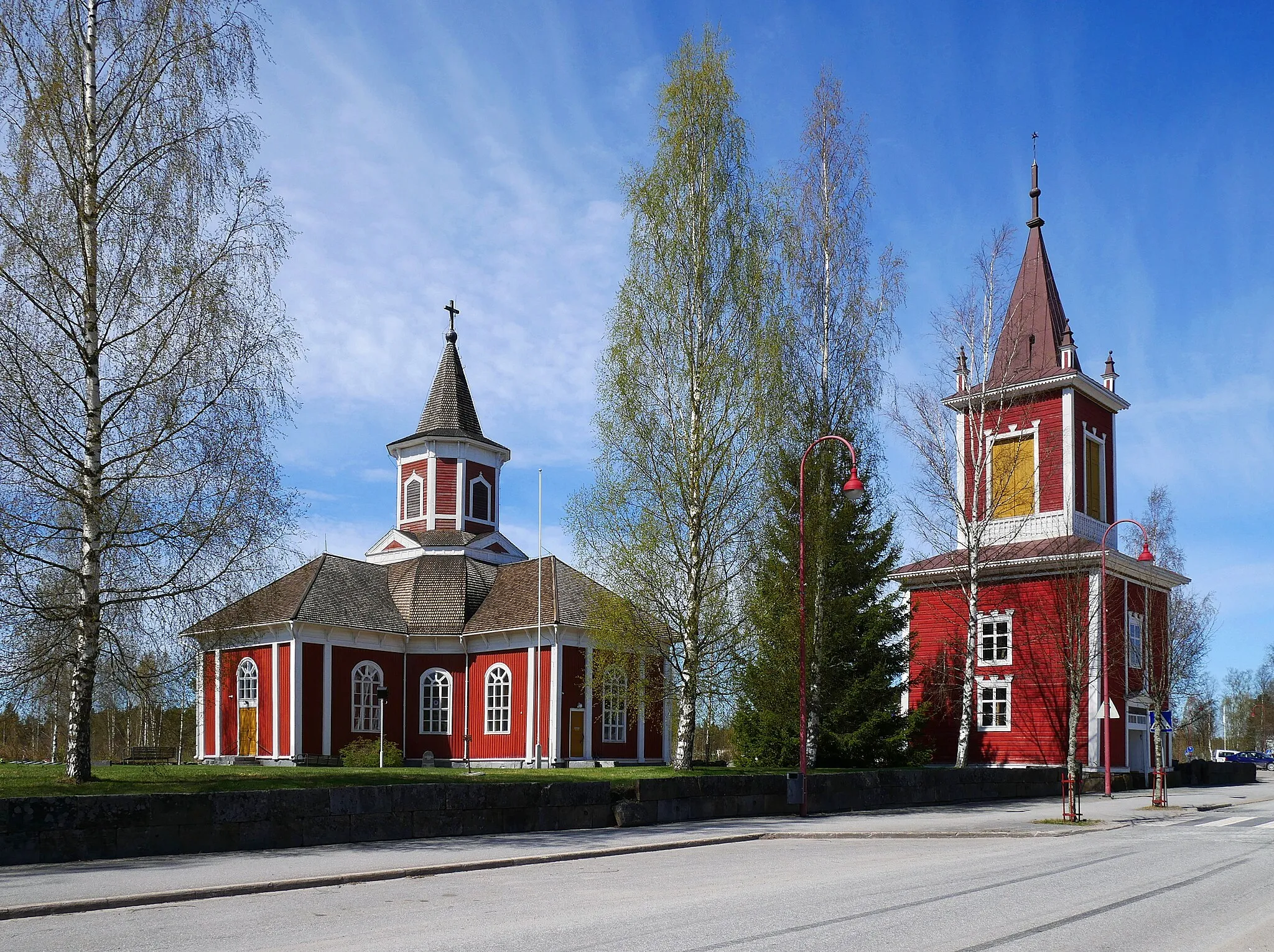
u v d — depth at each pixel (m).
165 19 21.41
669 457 29.72
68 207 20.88
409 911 12.14
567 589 47.19
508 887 14.35
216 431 20.88
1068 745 41.81
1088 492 46.28
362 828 19.84
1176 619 56.72
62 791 18.86
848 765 38.62
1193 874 15.39
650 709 46.06
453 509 53.72
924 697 46.62
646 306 30.30
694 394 29.83
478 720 47.25
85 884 13.95
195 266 21.33
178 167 21.31
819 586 36.41
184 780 21.95
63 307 20.52
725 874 15.62
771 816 27.48
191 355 20.86
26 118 20.58
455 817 21.25
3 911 11.74
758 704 38.62
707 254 30.28
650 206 30.52
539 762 42.88
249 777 23.38
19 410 19.61
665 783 25.12
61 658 20.19
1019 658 44.53
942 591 47.34
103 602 20.36
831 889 13.65
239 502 20.89
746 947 9.52
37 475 19.91
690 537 29.58
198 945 10.06
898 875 15.30
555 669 44.72
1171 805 33.00
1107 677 43.19
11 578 19.39
